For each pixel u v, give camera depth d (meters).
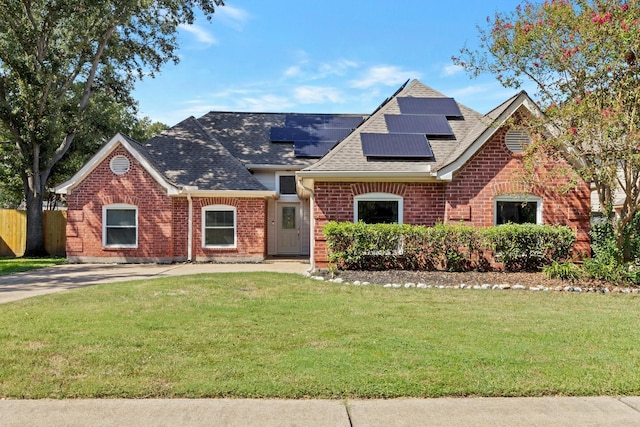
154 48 23.27
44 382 4.47
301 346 5.65
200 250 17.97
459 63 11.30
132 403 4.09
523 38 10.31
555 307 8.13
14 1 18.45
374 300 8.68
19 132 20.20
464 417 3.88
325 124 23.11
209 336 6.07
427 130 14.58
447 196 12.84
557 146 10.61
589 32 9.66
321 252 13.23
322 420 3.80
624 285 10.24
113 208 17.64
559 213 12.82
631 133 9.30
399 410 3.99
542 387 4.39
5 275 13.58
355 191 13.30
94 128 25.92
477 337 6.06
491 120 12.87
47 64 20.38
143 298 8.79
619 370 4.86
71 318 7.10
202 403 4.10
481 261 12.24
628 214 10.48
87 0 18.75
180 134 20.36
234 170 18.89
